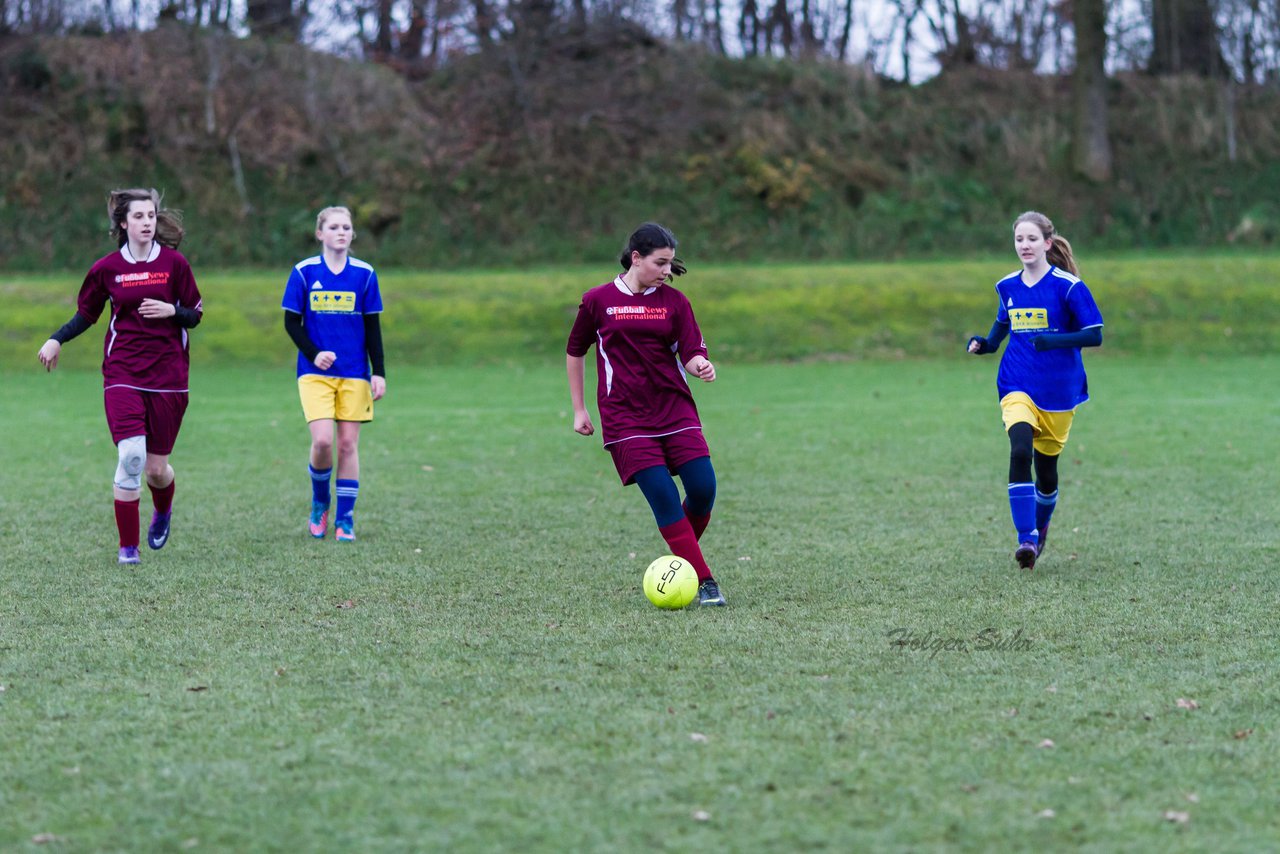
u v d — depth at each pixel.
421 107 96.88
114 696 11.71
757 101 101.12
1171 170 99.94
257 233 84.69
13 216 81.62
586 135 94.81
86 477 27.47
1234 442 32.19
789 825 8.68
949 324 66.00
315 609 15.44
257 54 94.00
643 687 11.95
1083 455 30.30
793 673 12.43
